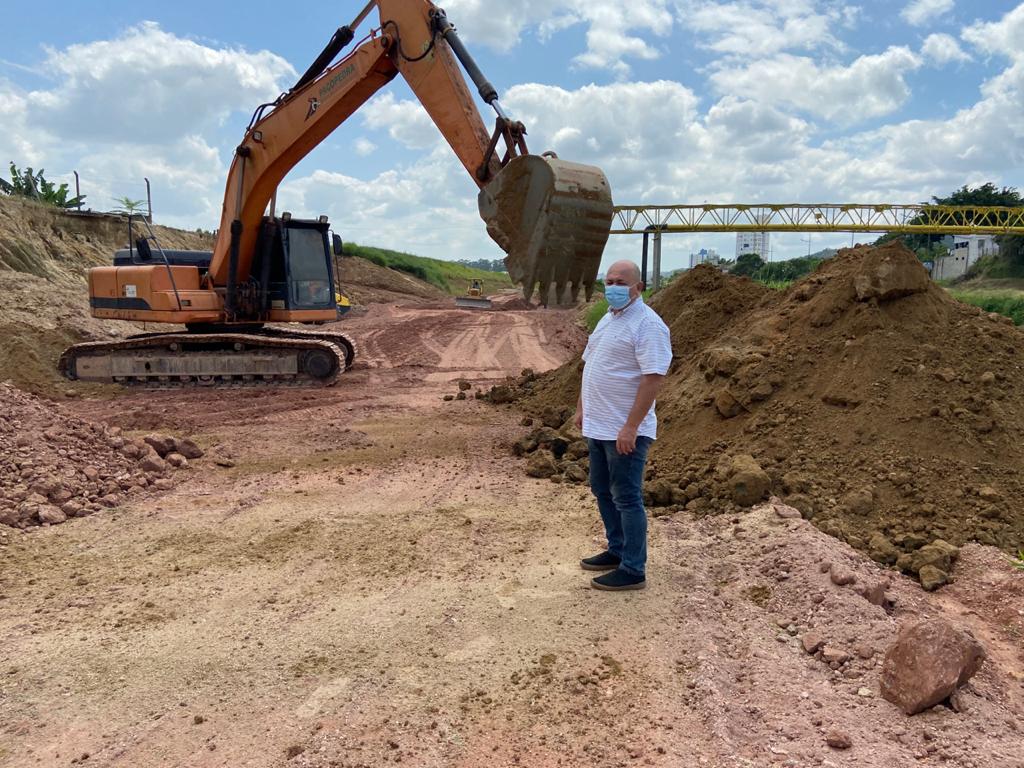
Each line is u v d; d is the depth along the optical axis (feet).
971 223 159.74
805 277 25.50
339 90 33.73
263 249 42.42
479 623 12.76
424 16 27.86
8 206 81.25
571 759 9.01
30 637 12.39
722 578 14.43
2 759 9.14
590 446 14.47
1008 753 8.80
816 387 20.16
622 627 12.50
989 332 20.07
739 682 10.74
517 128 23.70
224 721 9.91
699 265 33.76
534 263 20.03
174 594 14.17
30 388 40.60
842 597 12.55
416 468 24.09
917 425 17.67
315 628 12.66
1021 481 16.24
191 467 23.93
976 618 12.74
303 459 25.41
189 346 42.75
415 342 70.38
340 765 8.91
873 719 9.62
